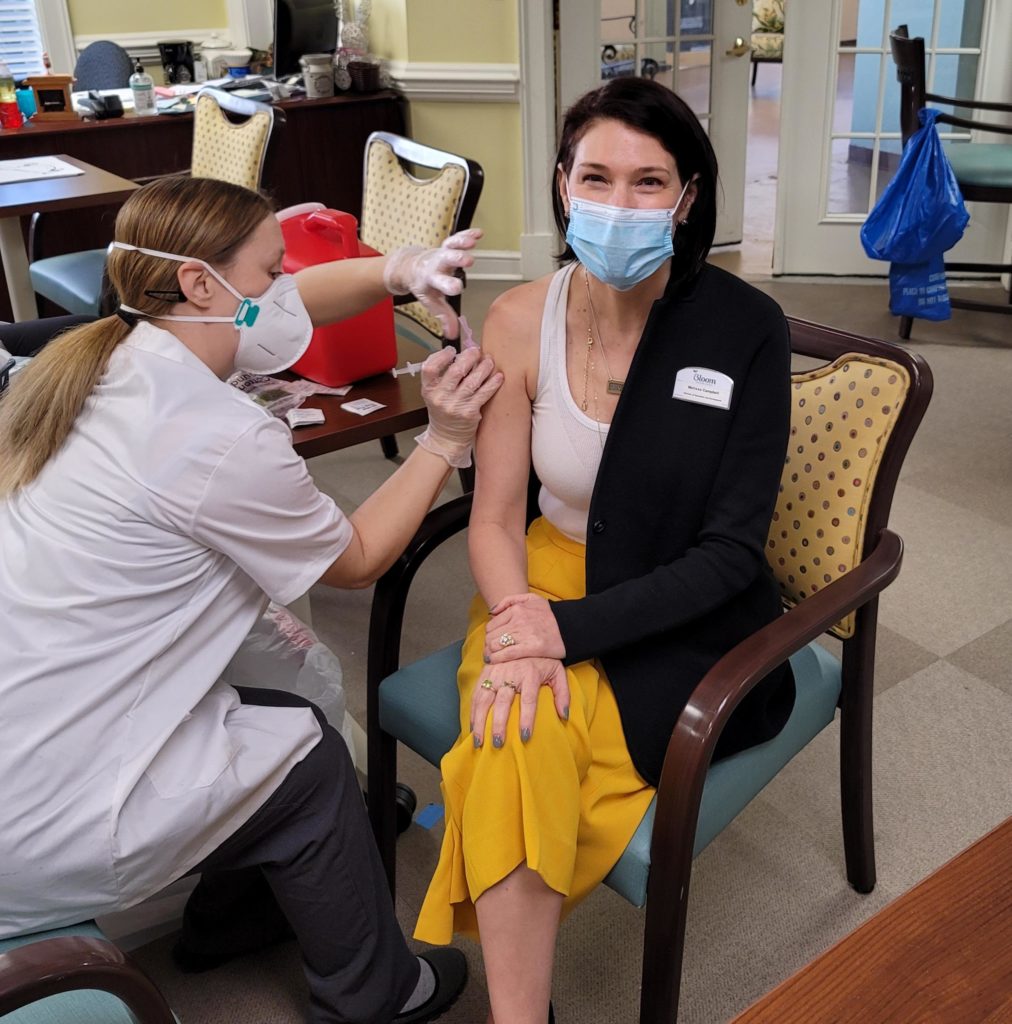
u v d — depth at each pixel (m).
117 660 1.24
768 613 1.53
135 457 1.21
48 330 2.58
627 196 1.40
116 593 1.22
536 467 1.58
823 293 4.69
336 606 2.66
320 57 4.73
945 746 2.16
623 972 1.72
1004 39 4.36
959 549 2.83
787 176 4.72
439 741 1.53
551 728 1.35
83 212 4.51
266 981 1.72
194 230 1.29
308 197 4.86
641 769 1.41
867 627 1.60
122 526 1.21
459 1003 1.67
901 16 4.41
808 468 1.59
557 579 1.59
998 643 2.47
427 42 4.70
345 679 2.38
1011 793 2.04
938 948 0.90
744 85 5.06
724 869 1.90
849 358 1.56
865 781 1.73
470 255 1.53
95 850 1.20
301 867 1.38
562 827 1.31
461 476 2.59
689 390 1.46
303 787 1.36
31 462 1.25
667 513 1.49
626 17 4.80
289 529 1.28
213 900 1.65
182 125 4.48
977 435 3.42
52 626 1.22
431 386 1.47
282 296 1.39
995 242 4.62
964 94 4.53
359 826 1.42
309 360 2.01
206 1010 1.67
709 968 1.72
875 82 4.52
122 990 1.00
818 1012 0.85
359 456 3.44
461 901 1.38
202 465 1.21
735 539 1.43
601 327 1.53
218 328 1.35
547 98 4.70
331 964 1.44
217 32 5.47
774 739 1.52
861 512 1.54
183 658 1.29
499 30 4.62
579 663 1.46
